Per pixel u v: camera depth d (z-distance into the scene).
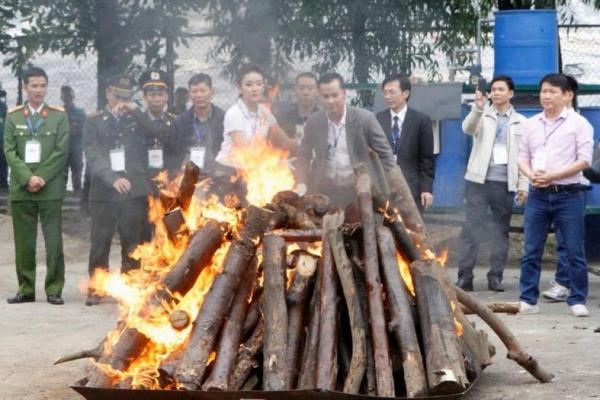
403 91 11.77
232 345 6.64
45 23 16.72
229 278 6.85
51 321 10.22
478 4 17.20
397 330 6.79
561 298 11.43
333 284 7.00
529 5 17.84
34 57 17.19
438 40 16.84
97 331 9.63
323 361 6.58
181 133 11.29
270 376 6.48
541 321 10.07
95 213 11.53
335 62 16.59
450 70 16.34
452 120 13.51
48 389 7.39
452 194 13.59
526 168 10.54
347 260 7.06
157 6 16.22
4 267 14.26
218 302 6.73
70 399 7.11
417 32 16.56
